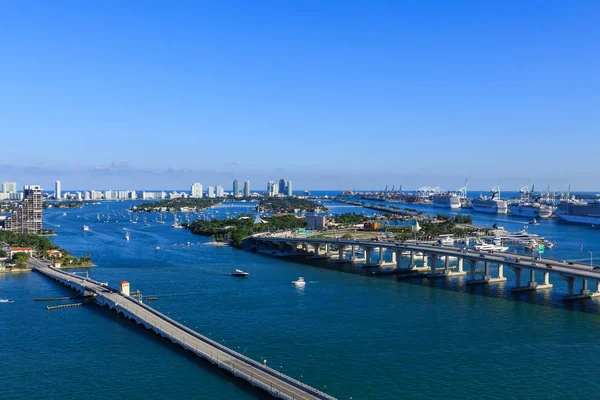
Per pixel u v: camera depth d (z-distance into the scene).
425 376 176.50
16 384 171.38
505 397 161.75
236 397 160.38
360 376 176.12
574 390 167.12
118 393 163.88
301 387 158.62
